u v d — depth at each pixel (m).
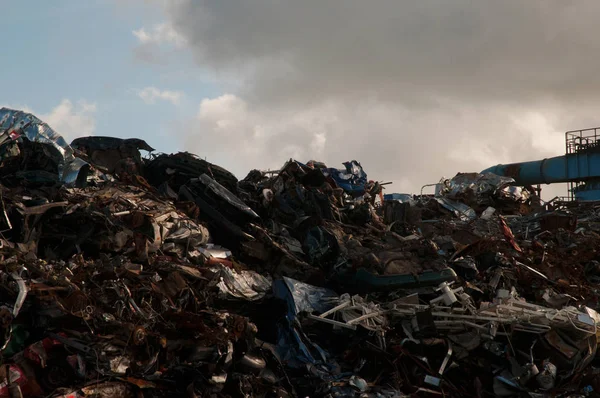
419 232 23.22
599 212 30.75
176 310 11.31
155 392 10.70
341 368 13.84
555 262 20.41
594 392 13.91
